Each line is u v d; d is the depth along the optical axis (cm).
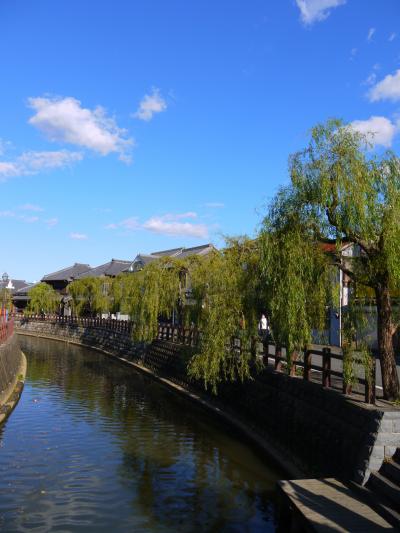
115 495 1023
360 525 754
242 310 1484
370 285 1105
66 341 5134
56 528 866
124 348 3644
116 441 1431
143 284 2748
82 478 1118
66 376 2725
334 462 1032
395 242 999
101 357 3797
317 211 1094
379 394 1174
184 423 1675
